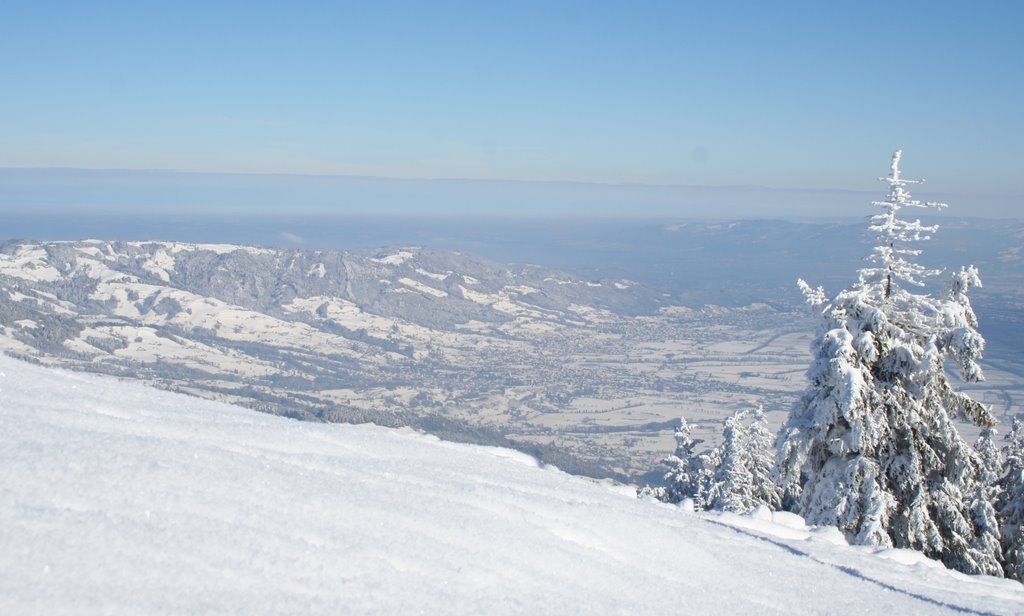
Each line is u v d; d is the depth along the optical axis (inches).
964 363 582.2
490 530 179.0
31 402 204.5
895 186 623.5
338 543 146.3
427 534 165.3
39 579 102.5
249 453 201.6
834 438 613.6
